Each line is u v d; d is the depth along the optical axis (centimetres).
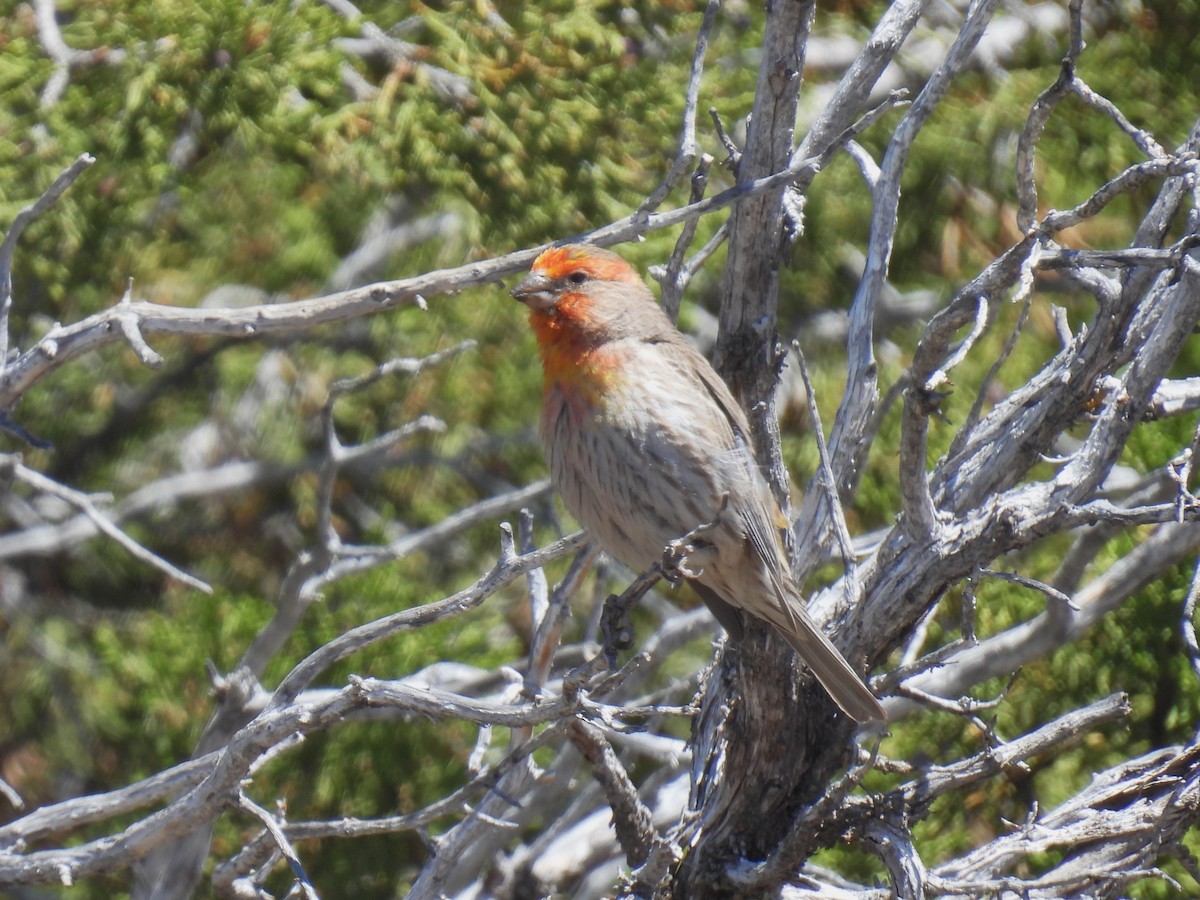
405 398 1488
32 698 1434
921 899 764
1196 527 1052
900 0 843
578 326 903
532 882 1079
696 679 1034
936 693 1095
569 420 905
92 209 1234
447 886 994
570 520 1492
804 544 868
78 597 1512
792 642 795
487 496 1512
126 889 1321
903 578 796
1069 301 1425
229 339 1564
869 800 800
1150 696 1201
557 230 1220
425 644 1305
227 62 1193
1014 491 816
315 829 823
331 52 1197
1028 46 1436
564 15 1226
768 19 780
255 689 1025
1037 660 1208
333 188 1489
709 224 1309
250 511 1547
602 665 693
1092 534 1059
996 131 1388
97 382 1564
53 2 1211
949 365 666
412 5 1237
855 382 859
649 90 1237
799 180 808
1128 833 820
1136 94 1388
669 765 1072
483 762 996
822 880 990
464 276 846
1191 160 641
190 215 1468
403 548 1038
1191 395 864
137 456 1574
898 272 1448
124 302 862
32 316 1380
